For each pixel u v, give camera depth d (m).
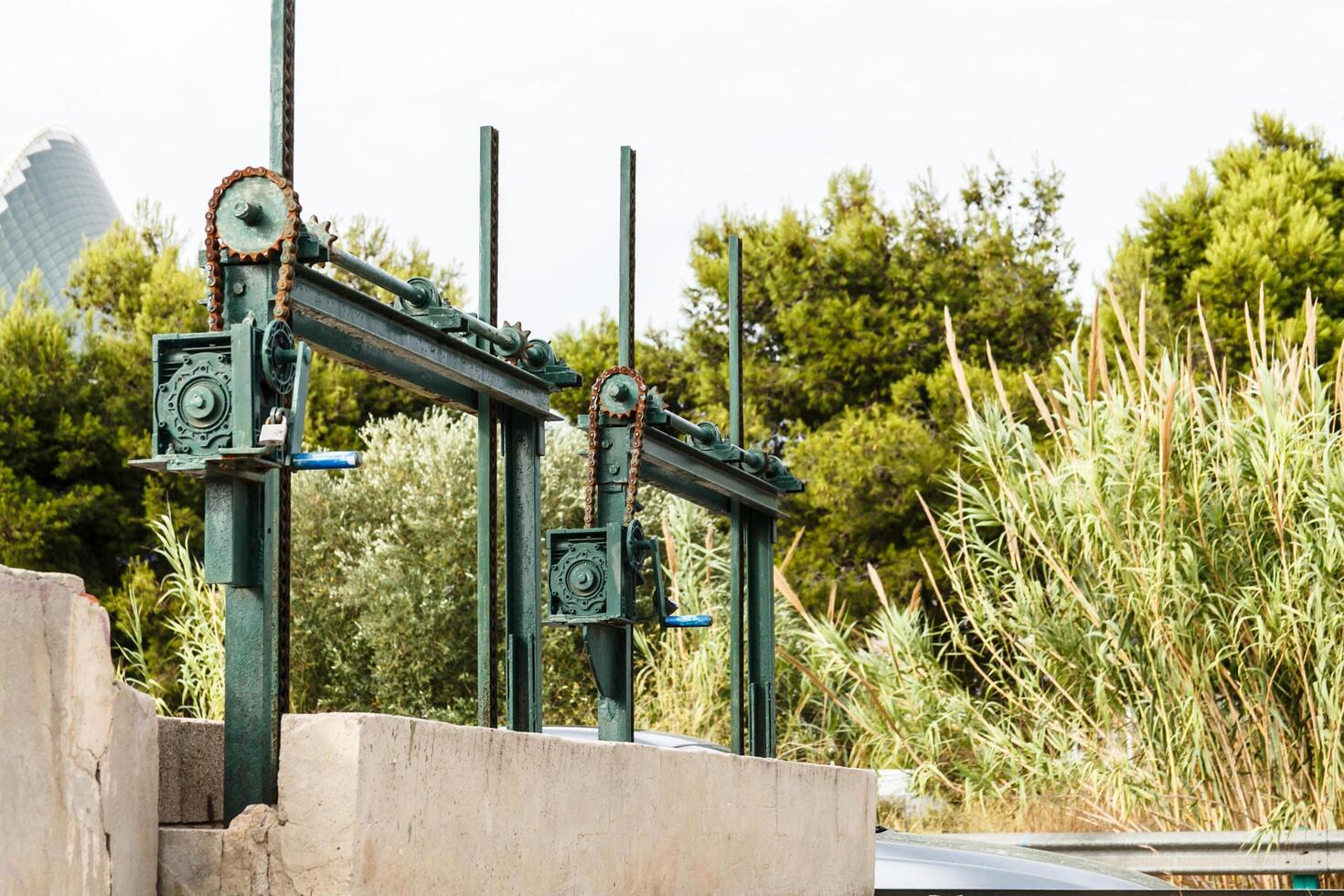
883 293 23.34
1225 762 10.61
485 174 5.50
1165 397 11.14
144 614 19.06
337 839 2.85
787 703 14.73
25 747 2.49
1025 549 12.25
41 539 20.86
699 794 4.68
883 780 11.89
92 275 23.64
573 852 3.79
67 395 21.97
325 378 22.55
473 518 15.59
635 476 5.82
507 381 5.32
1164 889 7.23
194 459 3.11
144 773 2.86
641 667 13.84
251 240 3.34
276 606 3.29
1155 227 23.23
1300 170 22.97
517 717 5.44
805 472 21.02
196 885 2.88
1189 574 10.73
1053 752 11.44
